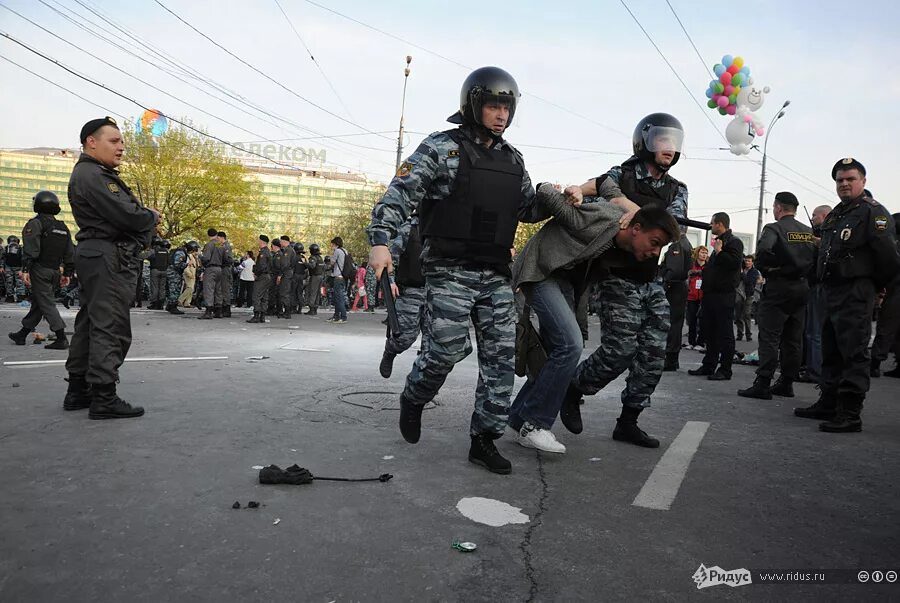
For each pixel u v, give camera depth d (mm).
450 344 2969
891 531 2469
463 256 2953
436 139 2957
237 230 39844
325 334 10484
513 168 3043
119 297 3834
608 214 3252
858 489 2994
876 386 6715
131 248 3902
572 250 3285
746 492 2908
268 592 1823
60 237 6934
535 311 3377
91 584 1832
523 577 1978
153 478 2775
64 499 2486
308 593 1826
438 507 2566
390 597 1820
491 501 2660
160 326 10609
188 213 38406
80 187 3771
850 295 4309
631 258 3404
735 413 4902
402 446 3490
